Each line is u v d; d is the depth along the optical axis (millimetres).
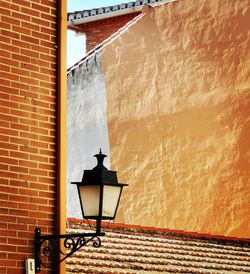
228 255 18125
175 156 20453
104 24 23188
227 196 19656
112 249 16141
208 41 20484
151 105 20938
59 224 10094
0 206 9695
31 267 9750
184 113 20516
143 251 16688
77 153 21719
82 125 21828
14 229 9766
